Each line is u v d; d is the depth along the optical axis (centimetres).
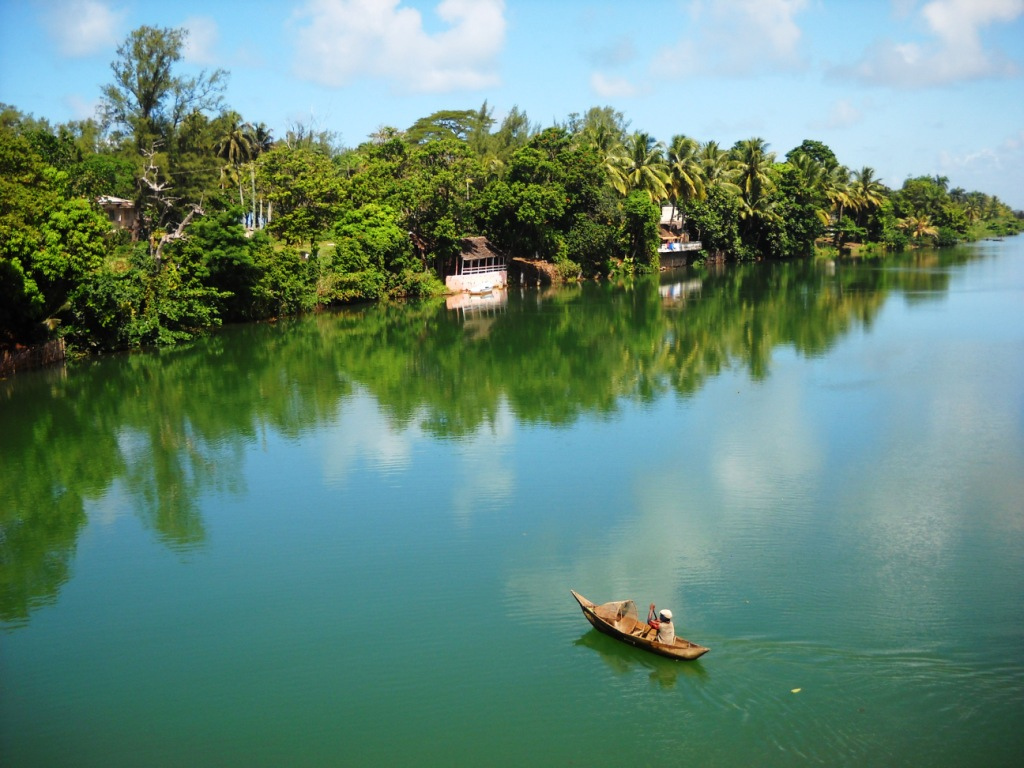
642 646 2033
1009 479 3128
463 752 1738
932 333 6300
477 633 2184
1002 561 2473
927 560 2494
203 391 5012
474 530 2841
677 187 12738
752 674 1923
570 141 11256
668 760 1673
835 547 2603
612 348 6122
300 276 8362
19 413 4588
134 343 6391
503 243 10762
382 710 1888
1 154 5459
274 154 9306
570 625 2208
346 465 3562
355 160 10919
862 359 5394
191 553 2761
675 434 3828
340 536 2842
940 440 3612
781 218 14025
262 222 10531
